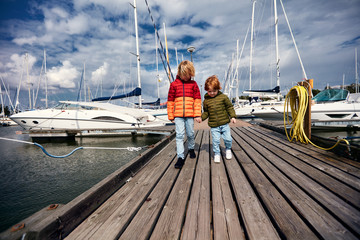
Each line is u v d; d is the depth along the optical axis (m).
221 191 1.70
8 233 0.93
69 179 5.45
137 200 1.57
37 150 9.45
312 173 1.96
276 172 2.09
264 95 16.16
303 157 2.57
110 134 12.71
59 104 12.84
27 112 12.23
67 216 1.15
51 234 1.01
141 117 12.28
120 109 11.72
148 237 1.15
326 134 10.52
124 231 1.18
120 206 1.48
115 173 1.85
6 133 20.95
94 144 10.63
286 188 1.66
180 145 2.50
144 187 1.85
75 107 12.95
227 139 2.60
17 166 6.70
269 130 5.73
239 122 9.88
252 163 2.49
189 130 2.66
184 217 1.44
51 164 6.86
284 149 3.13
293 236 1.06
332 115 10.93
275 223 1.21
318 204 1.38
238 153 3.08
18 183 5.18
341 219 1.16
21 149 9.80
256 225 1.18
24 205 4.06
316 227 1.10
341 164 2.20
